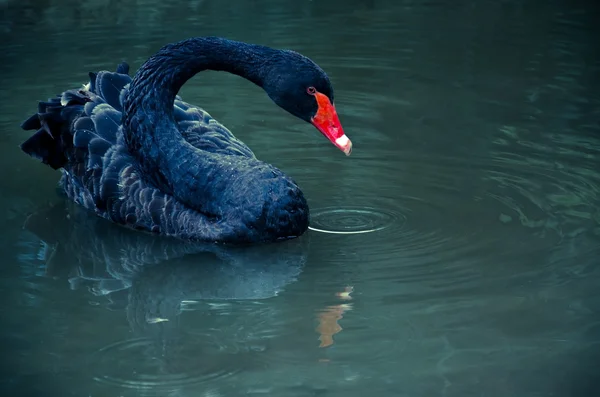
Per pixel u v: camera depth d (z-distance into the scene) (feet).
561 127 41.04
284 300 26.86
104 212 33.14
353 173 36.88
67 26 56.75
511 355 23.21
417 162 37.81
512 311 25.57
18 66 49.49
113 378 22.47
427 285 27.43
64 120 34.09
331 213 33.22
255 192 30.76
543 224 31.68
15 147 40.06
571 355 23.15
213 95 46.55
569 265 28.40
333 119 30.58
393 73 48.88
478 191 34.83
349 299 26.68
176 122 33.47
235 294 27.50
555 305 25.84
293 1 62.54
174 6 61.05
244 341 24.39
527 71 48.55
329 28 56.49
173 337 24.64
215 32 55.16
